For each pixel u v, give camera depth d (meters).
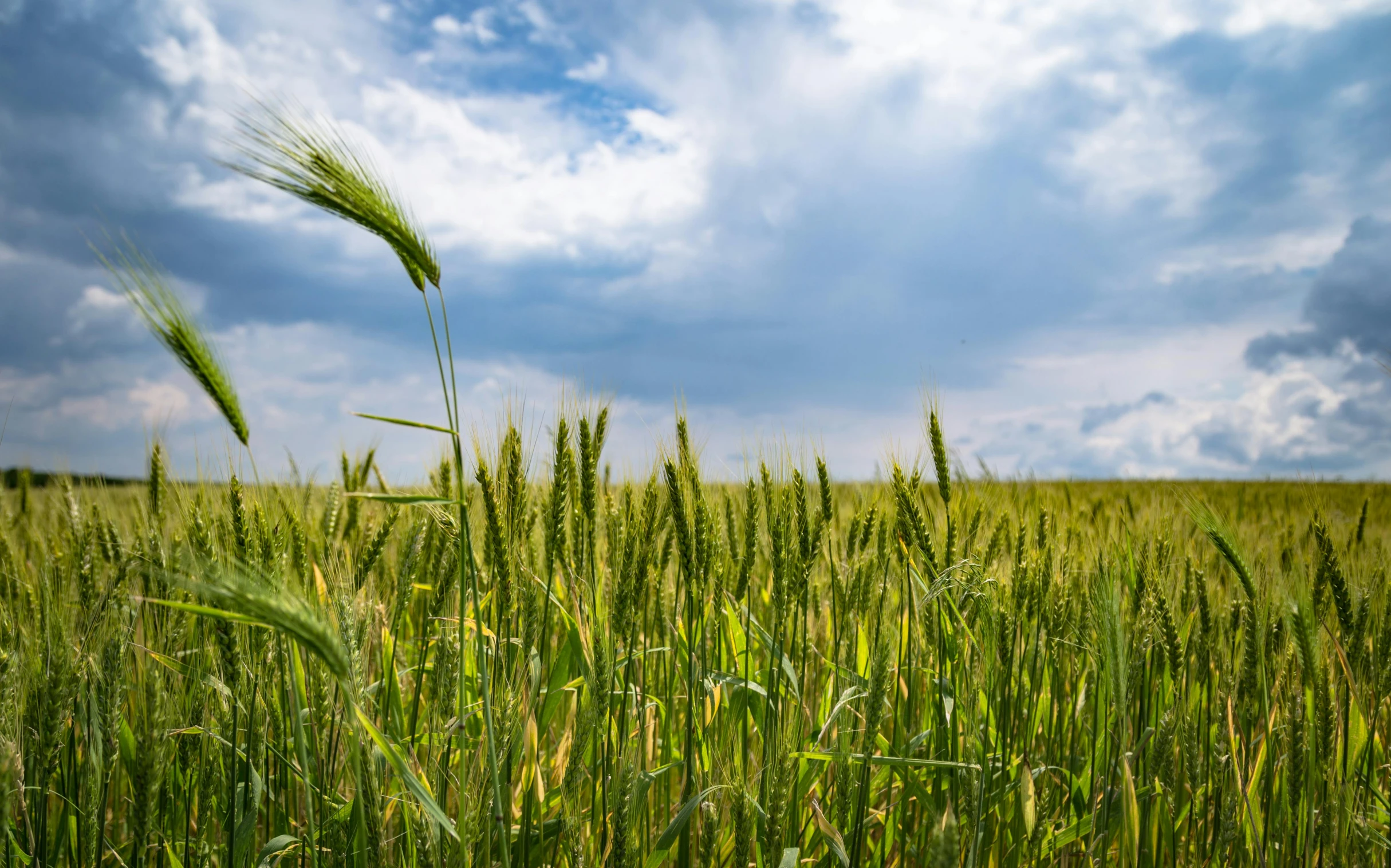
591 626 0.79
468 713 0.75
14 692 0.67
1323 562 0.87
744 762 0.75
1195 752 0.80
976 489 1.01
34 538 1.04
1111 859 0.79
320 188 0.63
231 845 0.64
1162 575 0.93
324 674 0.69
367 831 0.62
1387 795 0.86
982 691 0.81
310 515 1.09
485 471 0.71
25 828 0.68
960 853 0.71
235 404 0.71
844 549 1.00
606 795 0.70
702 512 0.77
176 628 0.75
